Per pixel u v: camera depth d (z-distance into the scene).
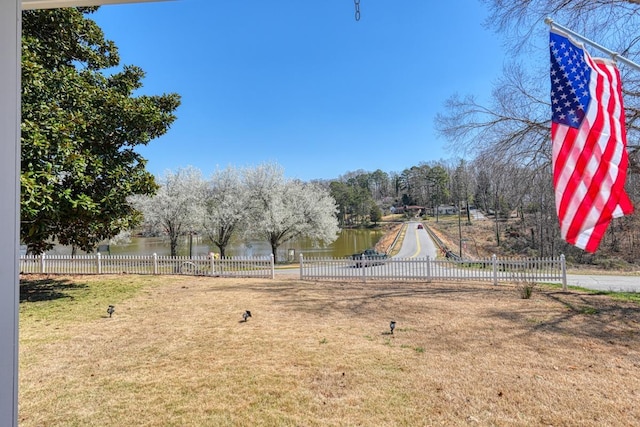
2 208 1.19
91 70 9.91
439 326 5.78
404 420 3.01
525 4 8.38
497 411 3.13
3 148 1.20
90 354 4.62
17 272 1.22
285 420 3.02
